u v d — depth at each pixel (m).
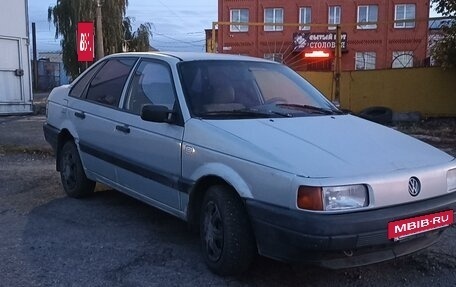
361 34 38.19
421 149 4.19
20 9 15.80
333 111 5.03
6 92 15.62
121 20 36.44
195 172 4.22
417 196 3.72
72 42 36.12
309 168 3.52
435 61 15.81
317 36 35.94
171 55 5.12
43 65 52.25
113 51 35.84
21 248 4.65
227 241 3.89
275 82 5.16
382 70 16.17
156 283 3.96
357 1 38.03
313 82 16.53
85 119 5.87
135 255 4.50
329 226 3.35
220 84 4.79
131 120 5.07
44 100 26.78
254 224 3.71
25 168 8.12
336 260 3.55
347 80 16.42
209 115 4.43
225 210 3.91
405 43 37.62
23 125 13.31
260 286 3.94
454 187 4.05
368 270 4.27
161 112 4.47
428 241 3.97
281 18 38.91
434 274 4.21
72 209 5.86
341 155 3.74
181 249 4.66
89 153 5.81
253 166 3.73
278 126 4.21
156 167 4.70
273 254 3.63
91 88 6.05
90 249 4.64
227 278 4.05
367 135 4.27
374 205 3.51
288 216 3.45
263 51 39.19
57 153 6.53
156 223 5.38
